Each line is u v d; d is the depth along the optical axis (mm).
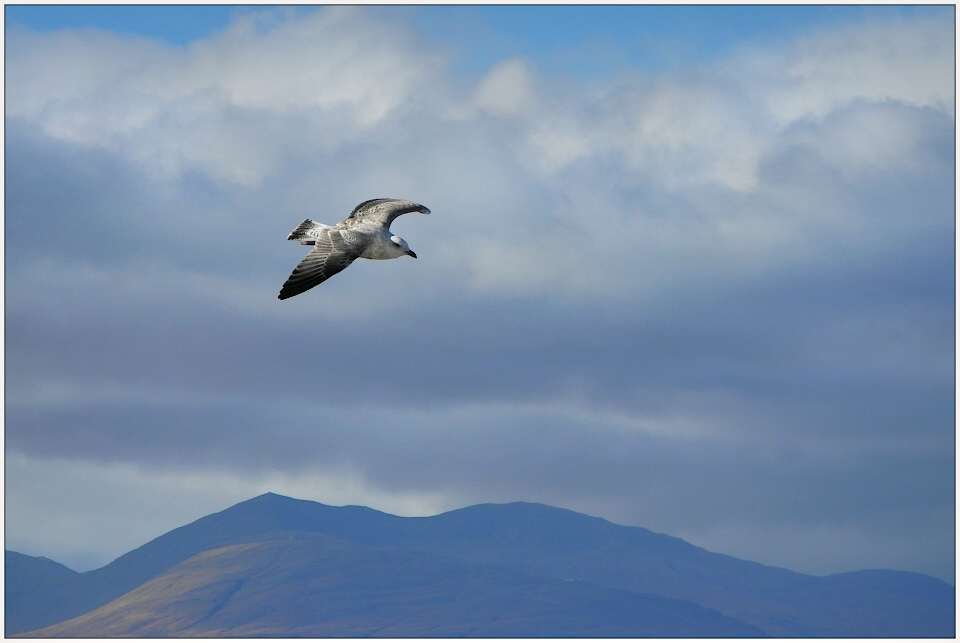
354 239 22453
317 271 22000
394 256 22875
